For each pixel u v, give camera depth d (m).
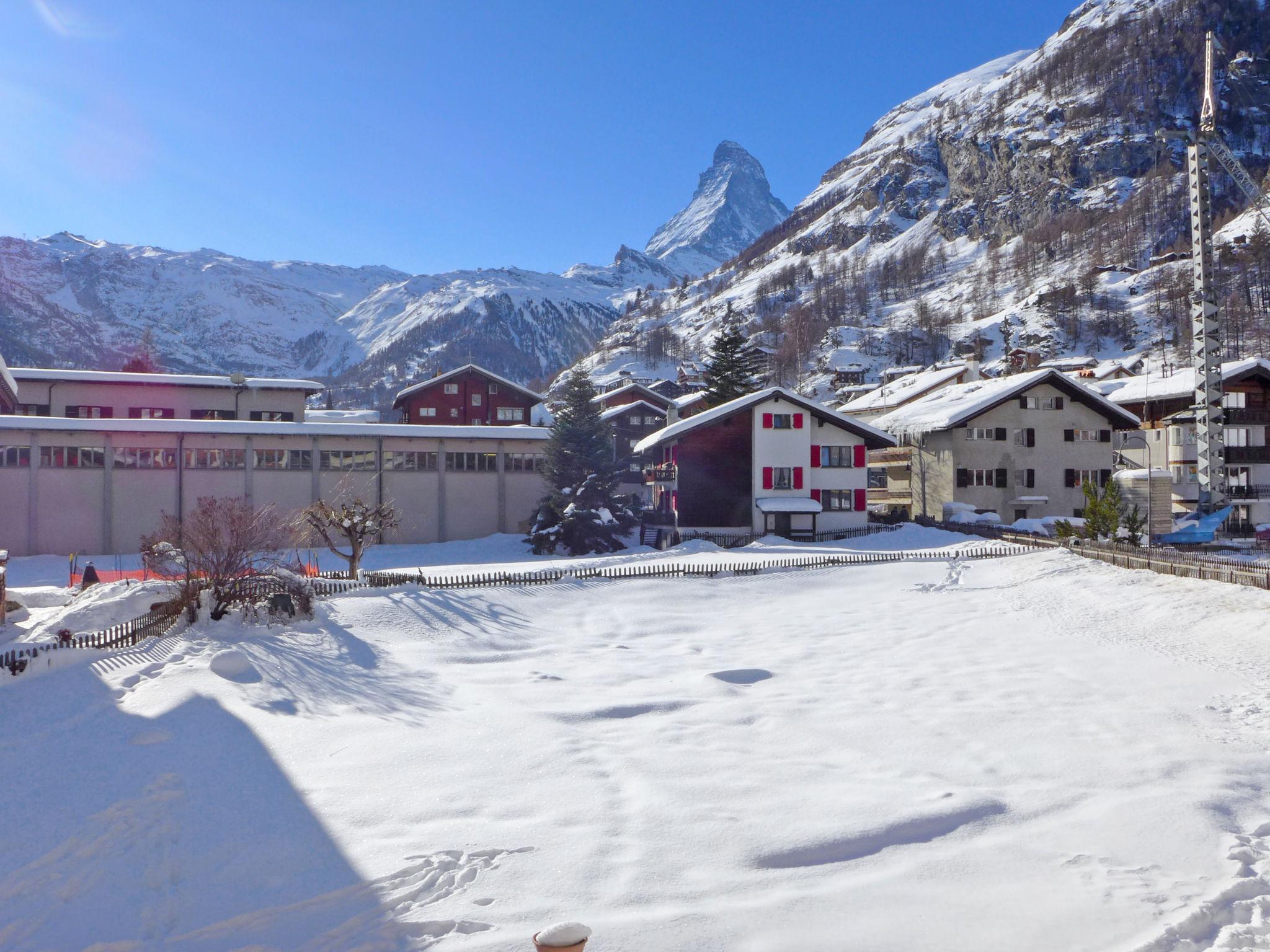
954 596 30.86
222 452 53.44
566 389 58.19
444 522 58.19
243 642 21.64
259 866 9.16
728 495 52.84
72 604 25.23
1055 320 188.12
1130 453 63.19
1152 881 8.32
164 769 12.34
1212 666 18.77
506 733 14.36
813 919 7.70
